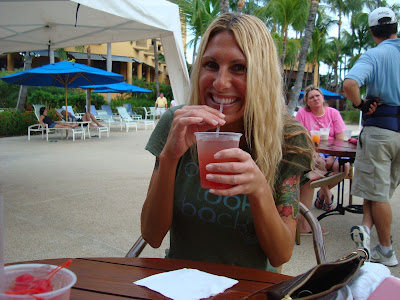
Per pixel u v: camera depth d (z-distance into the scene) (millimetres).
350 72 3164
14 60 30125
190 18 11859
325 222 4426
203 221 1482
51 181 6086
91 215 4379
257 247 1471
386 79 3025
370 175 3145
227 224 1453
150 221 1493
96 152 9703
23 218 4211
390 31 3176
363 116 3242
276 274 1241
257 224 1291
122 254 3309
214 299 1041
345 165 4523
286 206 1479
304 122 5152
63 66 12273
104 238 3678
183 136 1316
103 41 8180
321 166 4406
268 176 1470
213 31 1464
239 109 1482
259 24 1451
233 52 1392
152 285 1098
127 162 8188
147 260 1333
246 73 1424
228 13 1489
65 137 13719
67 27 7605
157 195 1438
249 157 1104
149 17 5926
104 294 1047
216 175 1086
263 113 1435
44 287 721
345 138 4738
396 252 3473
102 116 18062
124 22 7039
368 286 909
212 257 1499
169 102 34875
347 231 4102
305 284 895
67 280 753
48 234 3744
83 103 22734
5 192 5316
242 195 1448
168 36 7012
